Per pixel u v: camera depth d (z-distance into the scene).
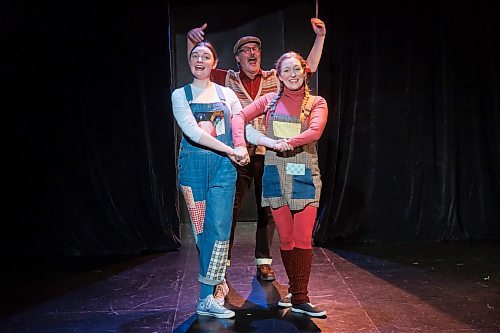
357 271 4.20
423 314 3.41
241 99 3.84
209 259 3.36
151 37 4.66
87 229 4.80
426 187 4.91
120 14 4.63
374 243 4.89
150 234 4.82
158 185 4.80
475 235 4.96
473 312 3.42
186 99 3.34
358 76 4.75
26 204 4.77
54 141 4.75
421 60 4.79
